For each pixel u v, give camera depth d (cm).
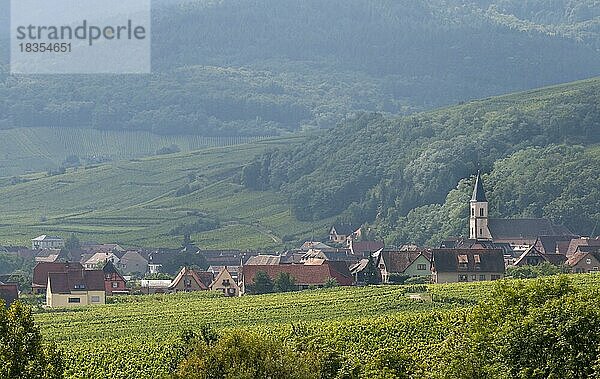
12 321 10831
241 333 12088
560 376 11725
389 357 13938
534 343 11969
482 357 12156
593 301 12269
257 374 11675
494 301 12838
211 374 11831
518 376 11881
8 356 10612
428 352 16450
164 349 19700
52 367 10731
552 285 12875
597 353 11769
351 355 15562
